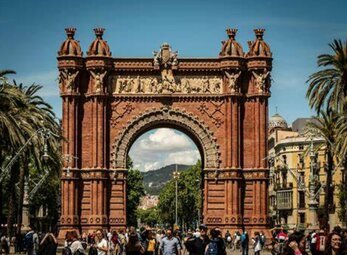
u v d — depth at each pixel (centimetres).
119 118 12138
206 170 12081
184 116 12162
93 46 12081
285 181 19938
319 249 4388
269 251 11569
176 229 6350
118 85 12181
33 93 11494
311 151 10288
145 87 12200
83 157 12062
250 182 12088
